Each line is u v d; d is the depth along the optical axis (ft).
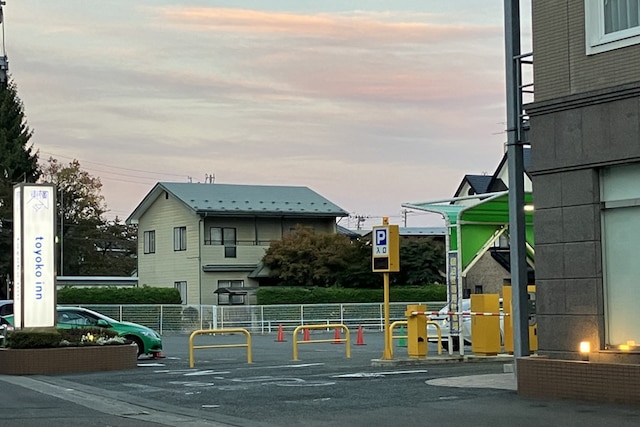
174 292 168.55
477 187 175.32
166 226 193.57
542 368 45.39
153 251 197.47
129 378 62.85
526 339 53.16
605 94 44.52
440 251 179.73
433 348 90.74
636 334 44.01
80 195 245.24
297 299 168.14
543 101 47.62
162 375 64.80
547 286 47.50
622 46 44.29
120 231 269.03
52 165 244.63
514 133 52.60
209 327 152.87
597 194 45.62
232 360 81.66
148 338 85.56
